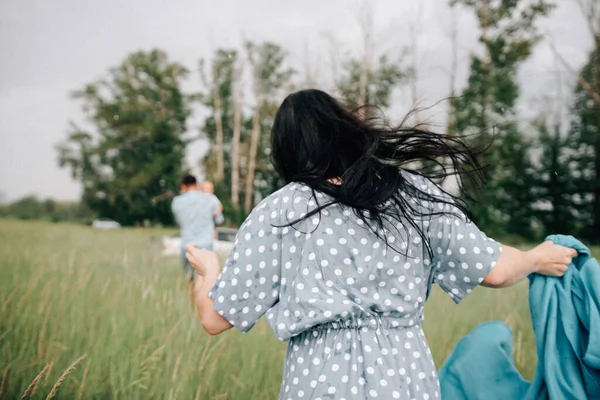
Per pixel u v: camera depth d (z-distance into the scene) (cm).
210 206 723
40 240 1323
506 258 167
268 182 4447
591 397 191
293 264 154
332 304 148
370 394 144
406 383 147
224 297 157
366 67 3148
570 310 193
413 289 155
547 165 2981
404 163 177
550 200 2986
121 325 393
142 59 4553
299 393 148
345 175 156
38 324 393
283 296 155
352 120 166
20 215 4647
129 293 459
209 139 4516
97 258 798
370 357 147
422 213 159
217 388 329
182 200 716
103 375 337
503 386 211
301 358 152
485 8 3072
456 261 162
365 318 150
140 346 344
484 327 222
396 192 158
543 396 197
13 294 437
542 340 196
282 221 157
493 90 3002
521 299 567
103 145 4500
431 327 439
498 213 2956
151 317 412
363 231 155
